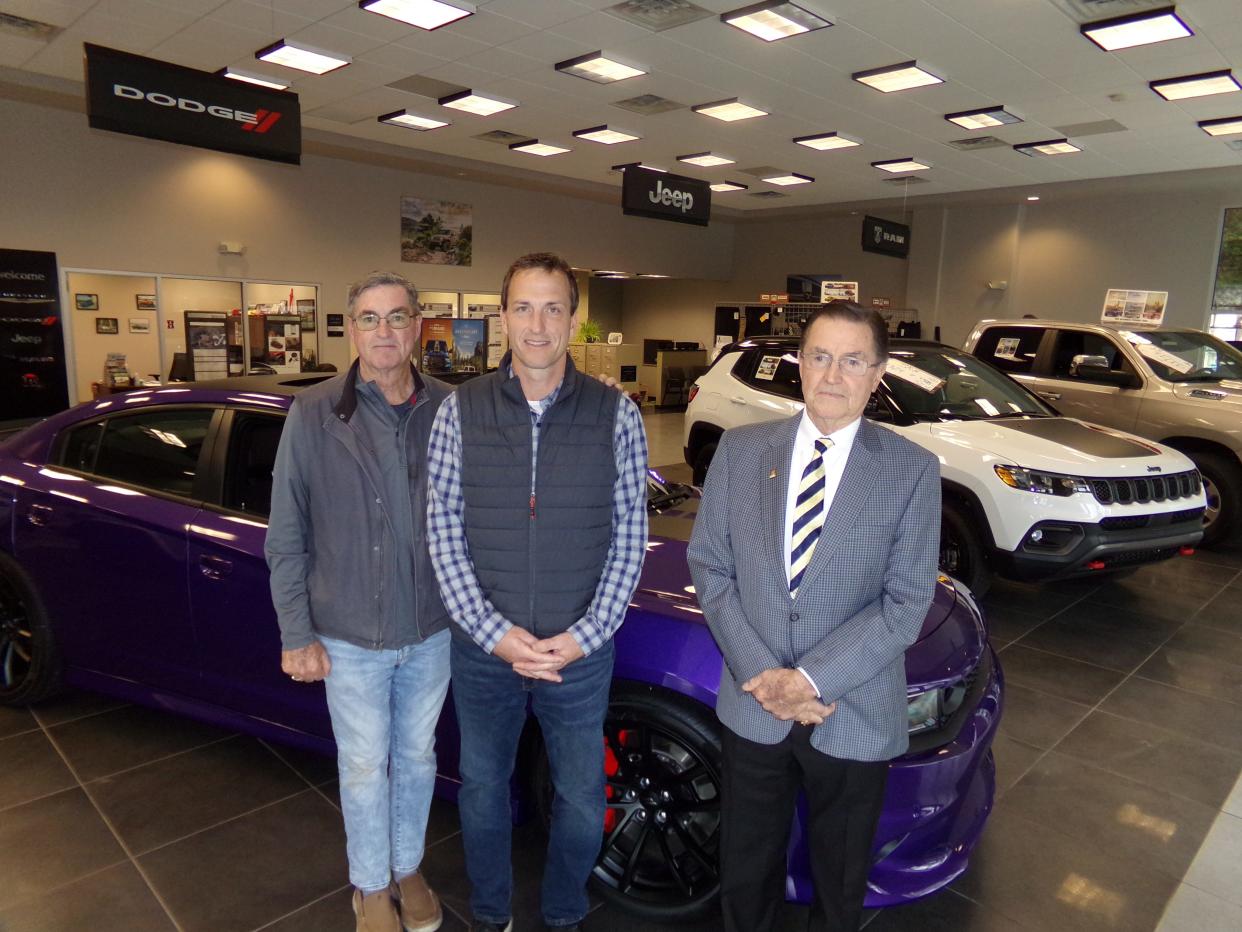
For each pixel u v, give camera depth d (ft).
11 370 31.58
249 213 37.78
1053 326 23.48
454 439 5.89
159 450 8.85
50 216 31.99
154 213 34.83
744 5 20.51
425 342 34.50
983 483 14.03
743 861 5.74
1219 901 7.37
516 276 5.57
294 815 8.19
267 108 18.03
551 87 28.09
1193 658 13.02
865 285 53.62
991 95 27.37
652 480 10.09
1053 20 20.83
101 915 6.76
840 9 20.45
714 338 57.98
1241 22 20.51
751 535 5.59
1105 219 43.11
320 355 41.04
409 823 6.71
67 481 9.18
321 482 6.22
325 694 7.82
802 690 5.10
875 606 5.38
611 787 6.97
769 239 58.59
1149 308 23.58
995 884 7.53
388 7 21.16
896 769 6.12
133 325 34.86
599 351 50.24
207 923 6.72
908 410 15.67
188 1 21.03
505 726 6.10
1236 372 22.98
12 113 30.66
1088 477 13.56
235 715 8.52
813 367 5.35
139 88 16.29
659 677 6.45
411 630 6.36
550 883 6.28
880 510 5.30
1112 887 7.53
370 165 41.63
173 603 8.46
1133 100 27.43
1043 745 10.14
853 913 5.57
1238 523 19.76
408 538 6.30
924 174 41.24
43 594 9.34
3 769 8.84
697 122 32.27
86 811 8.15
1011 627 14.28
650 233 55.57
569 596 5.80
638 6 20.74
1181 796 9.06
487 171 42.47
